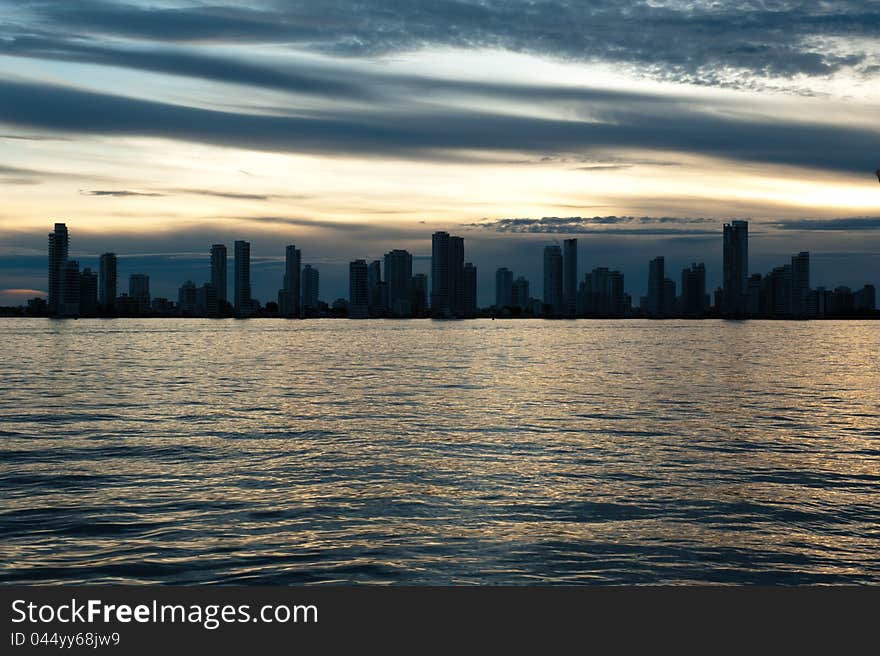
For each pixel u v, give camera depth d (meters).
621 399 46.12
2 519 18.25
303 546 16.50
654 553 16.16
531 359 92.38
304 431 32.31
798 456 26.77
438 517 18.59
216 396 47.38
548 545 16.56
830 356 102.06
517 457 26.30
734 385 56.66
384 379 61.31
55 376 64.06
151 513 18.83
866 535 17.34
